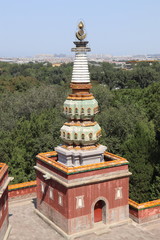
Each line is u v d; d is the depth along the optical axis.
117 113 54.09
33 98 72.06
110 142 50.41
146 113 65.19
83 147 27.11
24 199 34.00
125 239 25.84
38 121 54.28
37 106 70.62
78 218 25.80
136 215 28.73
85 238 25.64
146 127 50.41
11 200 33.38
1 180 24.20
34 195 34.56
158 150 43.75
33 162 49.12
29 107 69.69
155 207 29.41
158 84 82.19
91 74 136.00
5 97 80.38
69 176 24.94
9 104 74.44
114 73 133.50
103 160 28.38
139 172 41.16
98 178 26.20
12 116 67.81
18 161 46.84
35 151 49.09
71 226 25.58
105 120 53.97
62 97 74.50
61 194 26.05
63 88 86.00
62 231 26.19
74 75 27.17
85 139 26.70
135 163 41.56
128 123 52.62
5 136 53.25
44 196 28.86
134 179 41.06
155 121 60.38
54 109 64.12
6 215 26.38
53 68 192.75
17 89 111.81
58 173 26.16
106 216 27.12
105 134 51.06
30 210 31.25
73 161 27.11
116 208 27.55
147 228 27.89
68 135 26.98
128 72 132.00
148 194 41.31
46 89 75.50
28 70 186.00
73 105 26.95
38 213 29.81
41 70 186.50
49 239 25.81
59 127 50.41
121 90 95.94
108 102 73.88
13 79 116.69
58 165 26.11
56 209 27.05
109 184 26.86
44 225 28.08
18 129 57.47
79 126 26.92
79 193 25.55
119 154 48.69
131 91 91.12
